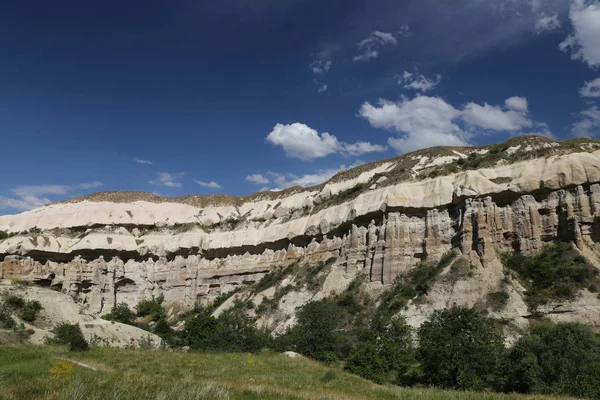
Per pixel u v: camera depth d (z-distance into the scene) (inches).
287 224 3944.4
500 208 2610.7
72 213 4810.5
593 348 1412.4
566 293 2151.8
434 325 1653.5
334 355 1989.4
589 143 2711.6
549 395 1247.5
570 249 2320.4
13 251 4131.4
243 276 4008.4
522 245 2474.2
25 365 1119.0
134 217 4766.2
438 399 1090.7
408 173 3216.0
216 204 4928.6
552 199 2482.8
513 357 1505.9
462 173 2878.9
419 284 2544.3
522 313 2148.1
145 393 720.3
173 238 4475.9
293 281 3356.3
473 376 1438.2
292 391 973.2
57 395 651.5
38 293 2891.2
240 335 2379.4
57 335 2284.7
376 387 1288.1
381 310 2522.1
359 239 3115.2
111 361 1451.8
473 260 2486.5
